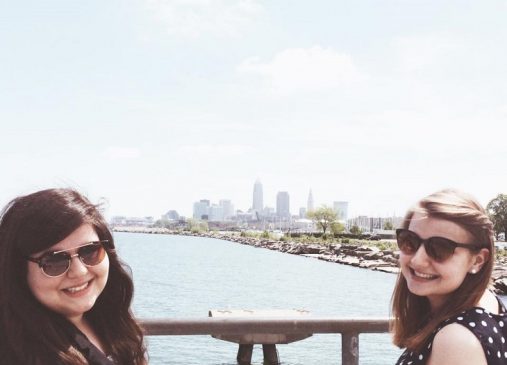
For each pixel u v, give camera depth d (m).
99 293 1.91
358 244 90.81
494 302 1.79
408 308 1.96
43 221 1.74
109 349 2.06
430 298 1.86
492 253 1.77
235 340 8.69
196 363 12.54
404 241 1.84
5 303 1.71
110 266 2.07
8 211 1.79
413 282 1.81
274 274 47.72
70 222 1.76
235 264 62.31
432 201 1.81
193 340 15.08
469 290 1.73
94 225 1.85
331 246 85.62
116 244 2.06
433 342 1.64
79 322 2.00
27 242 1.73
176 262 64.50
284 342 8.75
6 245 1.74
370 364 12.77
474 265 1.77
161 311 25.00
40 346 1.71
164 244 135.50
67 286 1.79
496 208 65.38
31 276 1.76
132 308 2.19
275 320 3.24
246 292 33.69
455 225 1.75
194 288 35.53
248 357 12.34
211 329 3.20
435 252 1.74
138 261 65.38
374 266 55.59
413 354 1.73
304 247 92.50
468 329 1.61
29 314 1.73
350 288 36.28
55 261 1.74
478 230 1.74
